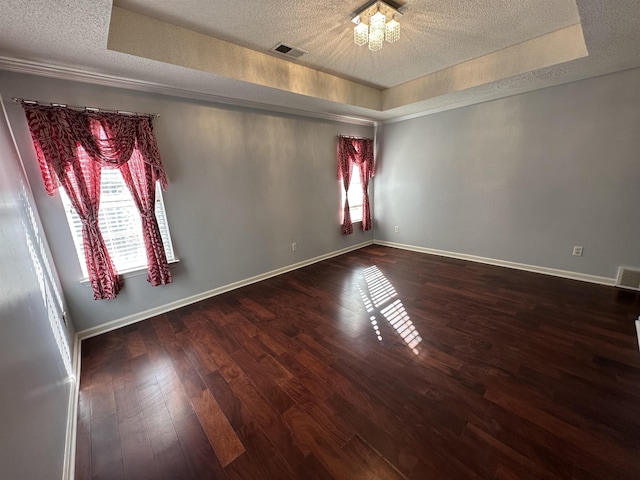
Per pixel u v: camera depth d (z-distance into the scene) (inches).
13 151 75.6
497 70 116.2
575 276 134.4
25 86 82.7
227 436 60.2
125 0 73.9
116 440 60.1
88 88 92.9
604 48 90.5
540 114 132.9
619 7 67.2
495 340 89.2
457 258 177.3
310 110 157.9
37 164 87.0
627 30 78.6
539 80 119.7
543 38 103.1
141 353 90.3
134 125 101.3
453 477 49.7
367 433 59.4
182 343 95.2
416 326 100.0
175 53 87.7
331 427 61.2
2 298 39.1
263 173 146.2
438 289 130.9
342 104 144.3
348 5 79.1
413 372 77.0
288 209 160.9
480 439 56.6
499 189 152.6
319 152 172.2
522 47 108.6
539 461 51.6
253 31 92.0
